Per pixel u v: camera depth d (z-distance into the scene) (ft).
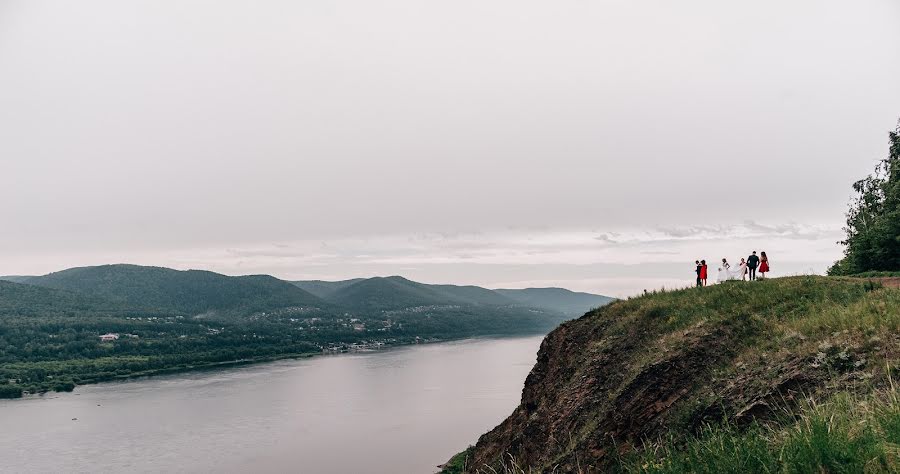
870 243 136.87
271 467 250.37
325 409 386.11
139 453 275.59
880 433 22.48
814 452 21.79
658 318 73.82
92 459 265.75
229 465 254.27
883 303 47.14
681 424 43.91
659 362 56.18
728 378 46.06
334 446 284.61
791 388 38.45
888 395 26.99
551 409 72.28
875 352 36.70
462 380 510.17
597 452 52.26
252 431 321.73
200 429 327.67
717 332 57.88
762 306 62.95
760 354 47.26
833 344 40.96
